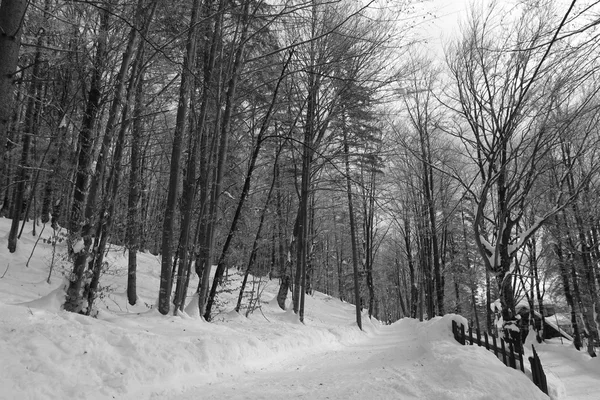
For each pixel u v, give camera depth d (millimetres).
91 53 7848
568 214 16969
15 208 10773
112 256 14289
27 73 10547
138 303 9375
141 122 10758
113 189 7445
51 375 4102
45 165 11039
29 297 7684
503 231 9805
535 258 19453
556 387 6305
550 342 24938
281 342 9547
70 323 5156
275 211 19656
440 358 6504
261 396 4969
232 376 6133
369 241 28984
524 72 9141
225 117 10336
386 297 57812
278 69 13336
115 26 7465
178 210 13656
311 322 16500
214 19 9531
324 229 33125
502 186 10055
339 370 7180
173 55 8859
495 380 5320
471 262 27250
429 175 21109
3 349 4105
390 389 5215
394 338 17016
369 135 16109
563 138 9336
